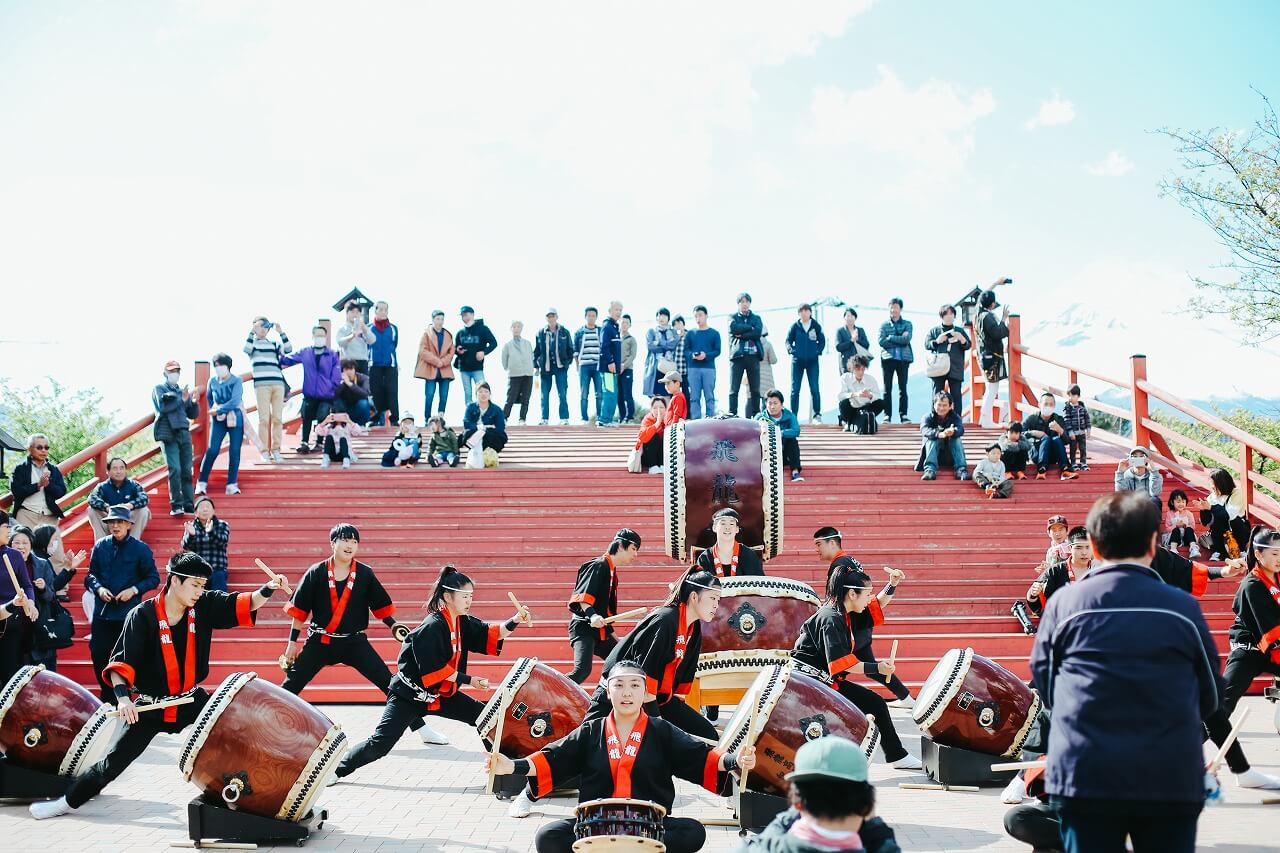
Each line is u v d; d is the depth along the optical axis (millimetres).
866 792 4648
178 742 11211
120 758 8438
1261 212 22984
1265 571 9211
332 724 7914
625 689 6711
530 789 6898
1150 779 4844
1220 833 7672
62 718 8766
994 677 9062
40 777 8742
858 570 9320
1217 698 5141
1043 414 18234
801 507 16781
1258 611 9055
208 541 14039
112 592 12109
